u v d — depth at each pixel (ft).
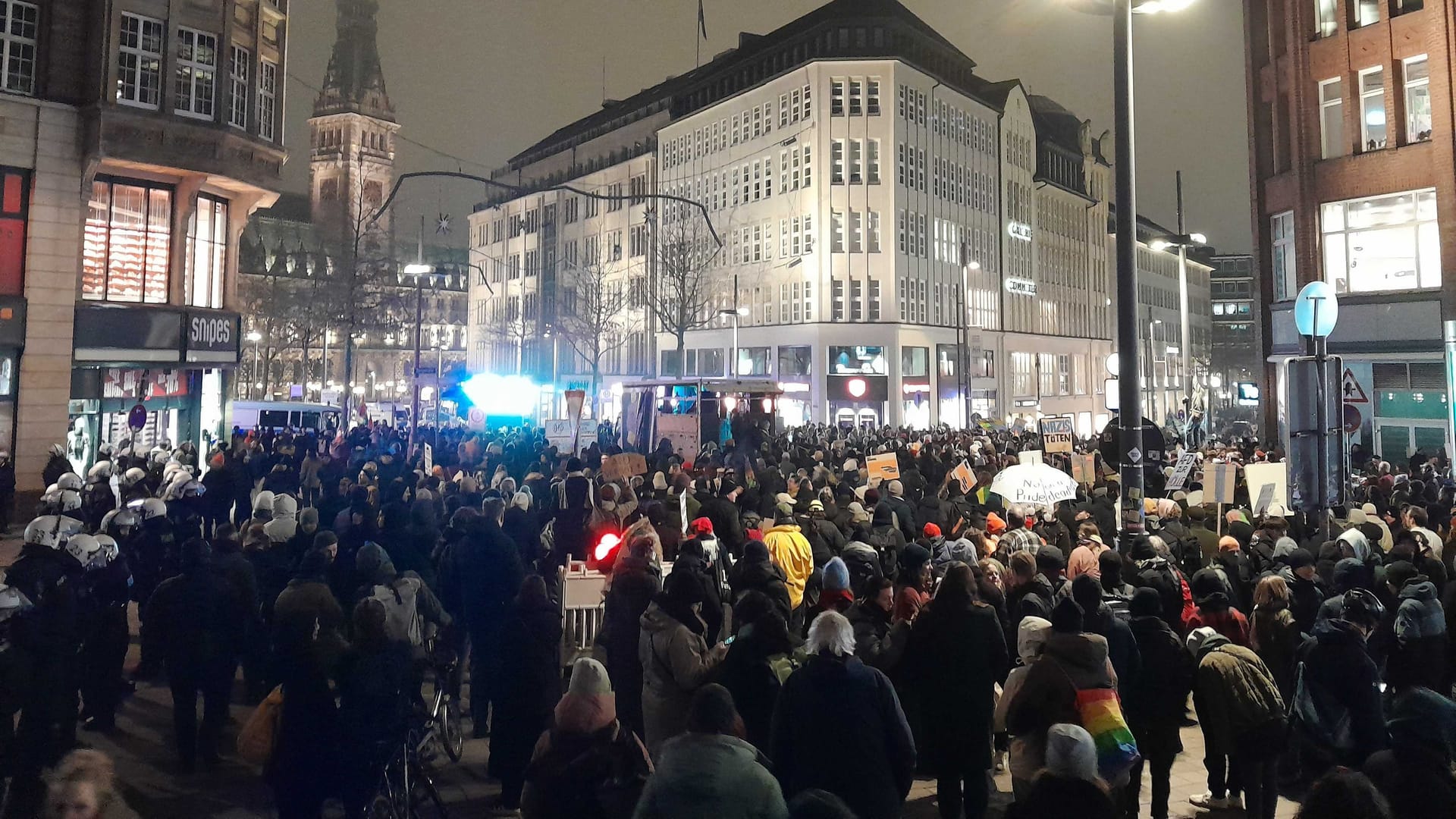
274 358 302.04
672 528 34.55
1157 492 51.42
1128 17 36.09
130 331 77.41
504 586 28.71
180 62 78.59
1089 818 11.12
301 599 19.79
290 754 18.53
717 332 205.36
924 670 19.30
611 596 23.13
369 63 460.96
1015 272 227.61
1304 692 19.35
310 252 405.39
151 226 80.69
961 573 19.52
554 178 285.84
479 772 25.76
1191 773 26.48
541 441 82.33
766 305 194.59
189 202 82.79
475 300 329.72
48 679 20.70
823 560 32.01
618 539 33.60
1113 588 24.40
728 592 30.42
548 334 278.67
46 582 22.62
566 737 15.37
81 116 72.84
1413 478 53.42
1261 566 30.94
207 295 87.97
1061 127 268.82
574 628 33.22
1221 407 404.36
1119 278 35.50
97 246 76.59
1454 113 76.59
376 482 51.26
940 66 204.95
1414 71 80.79
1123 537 33.09
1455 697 26.45
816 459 71.15
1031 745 16.10
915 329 186.09
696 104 223.10
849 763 15.30
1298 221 88.53
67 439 72.33
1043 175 244.42
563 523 35.45
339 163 448.65
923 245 191.72
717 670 18.76
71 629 21.81
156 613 24.99
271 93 90.17
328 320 223.51
